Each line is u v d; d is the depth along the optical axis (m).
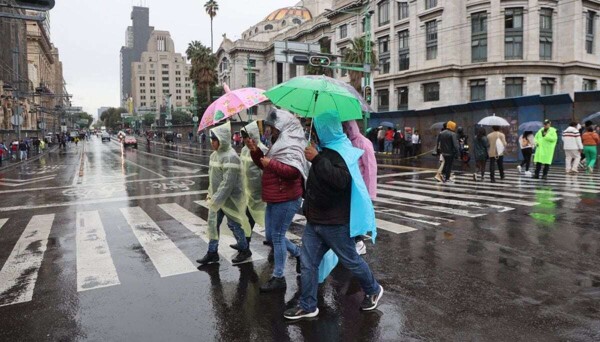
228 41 84.31
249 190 6.00
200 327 4.11
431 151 26.92
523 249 6.36
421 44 39.34
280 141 4.71
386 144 31.62
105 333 4.03
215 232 5.99
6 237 7.95
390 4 43.19
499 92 35.41
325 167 3.83
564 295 4.64
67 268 5.98
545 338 3.73
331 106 4.30
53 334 4.03
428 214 9.11
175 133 81.12
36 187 16.00
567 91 36.16
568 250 6.26
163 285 5.24
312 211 4.11
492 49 35.34
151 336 3.95
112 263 6.16
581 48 36.59
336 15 53.56
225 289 5.08
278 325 4.12
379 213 9.32
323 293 4.89
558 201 10.22
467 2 36.41
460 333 3.86
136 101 165.25
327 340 3.81
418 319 4.16
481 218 8.57
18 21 65.25
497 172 17.55
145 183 16.45
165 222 8.98
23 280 5.52
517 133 22.31
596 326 3.93
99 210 10.55
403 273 5.47
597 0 37.34
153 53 166.12
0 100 49.34
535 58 35.09
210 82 64.50
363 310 4.38
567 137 16.22
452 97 36.81
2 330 4.13
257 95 6.10
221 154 5.84
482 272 5.42
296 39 67.69
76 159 34.16
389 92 43.56
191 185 15.56
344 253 4.14
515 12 35.25
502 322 4.05
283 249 5.02
